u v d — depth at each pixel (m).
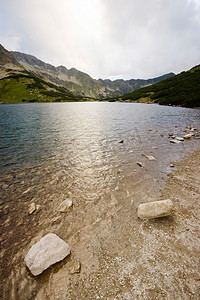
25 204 7.68
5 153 14.84
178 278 4.10
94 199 7.93
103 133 23.28
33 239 5.69
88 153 14.78
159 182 9.48
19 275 4.42
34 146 17.02
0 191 8.79
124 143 17.98
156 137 20.50
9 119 38.69
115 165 12.05
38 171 11.17
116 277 4.23
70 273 4.38
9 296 3.96
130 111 57.12
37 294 3.95
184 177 10.01
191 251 4.90
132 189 8.77
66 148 16.31
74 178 10.14
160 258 4.71
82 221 6.47
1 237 5.78
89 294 3.86
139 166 11.84
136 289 3.90
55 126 29.23
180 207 7.08
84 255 4.95
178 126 27.56
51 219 6.62
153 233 5.70
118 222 6.34
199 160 12.81
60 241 5.15
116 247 5.20
